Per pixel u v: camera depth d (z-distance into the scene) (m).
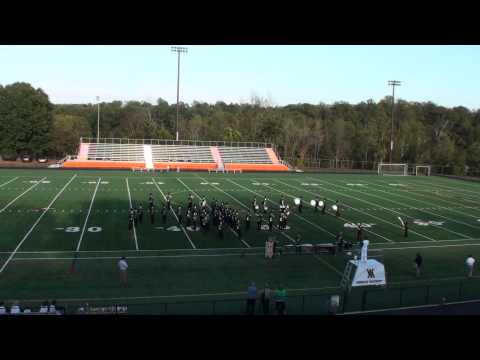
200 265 20.55
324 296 17.03
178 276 18.95
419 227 29.75
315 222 29.88
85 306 14.70
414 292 17.92
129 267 19.80
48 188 39.09
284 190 42.97
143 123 95.06
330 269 20.81
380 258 22.84
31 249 21.72
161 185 43.47
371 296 17.20
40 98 68.56
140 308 15.06
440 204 38.47
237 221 26.31
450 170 74.00
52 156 75.00
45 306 13.29
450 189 48.44
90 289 17.03
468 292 18.08
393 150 83.94
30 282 17.55
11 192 36.34
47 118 69.44
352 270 19.16
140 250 22.34
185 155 65.25
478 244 26.31
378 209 35.06
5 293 16.33
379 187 47.75
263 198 37.72
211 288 17.69
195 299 16.39
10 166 55.50
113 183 43.66
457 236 27.89
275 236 25.97
